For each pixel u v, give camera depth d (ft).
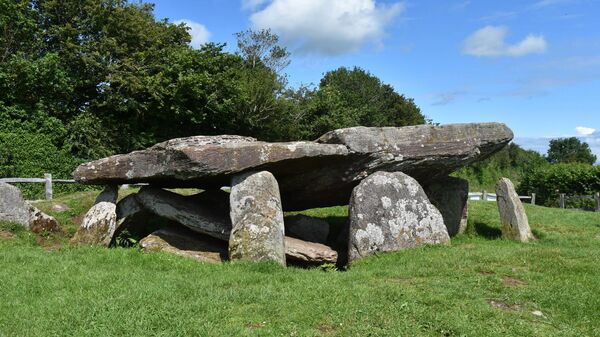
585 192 97.09
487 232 45.80
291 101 131.85
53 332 18.57
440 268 28.22
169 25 107.55
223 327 19.13
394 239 34.30
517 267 28.89
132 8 95.66
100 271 27.04
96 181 37.58
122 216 38.37
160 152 34.60
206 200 41.34
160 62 97.60
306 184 39.22
